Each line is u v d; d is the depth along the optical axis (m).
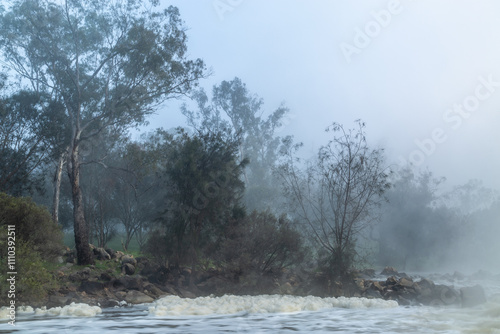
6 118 39.03
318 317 14.90
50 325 13.18
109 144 43.38
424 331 11.88
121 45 33.50
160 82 33.84
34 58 37.69
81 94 34.31
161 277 25.00
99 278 24.19
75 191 30.97
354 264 23.44
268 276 24.17
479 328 12.30
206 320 14.22
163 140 33.91
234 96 70.81
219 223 25.69
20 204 22.89
